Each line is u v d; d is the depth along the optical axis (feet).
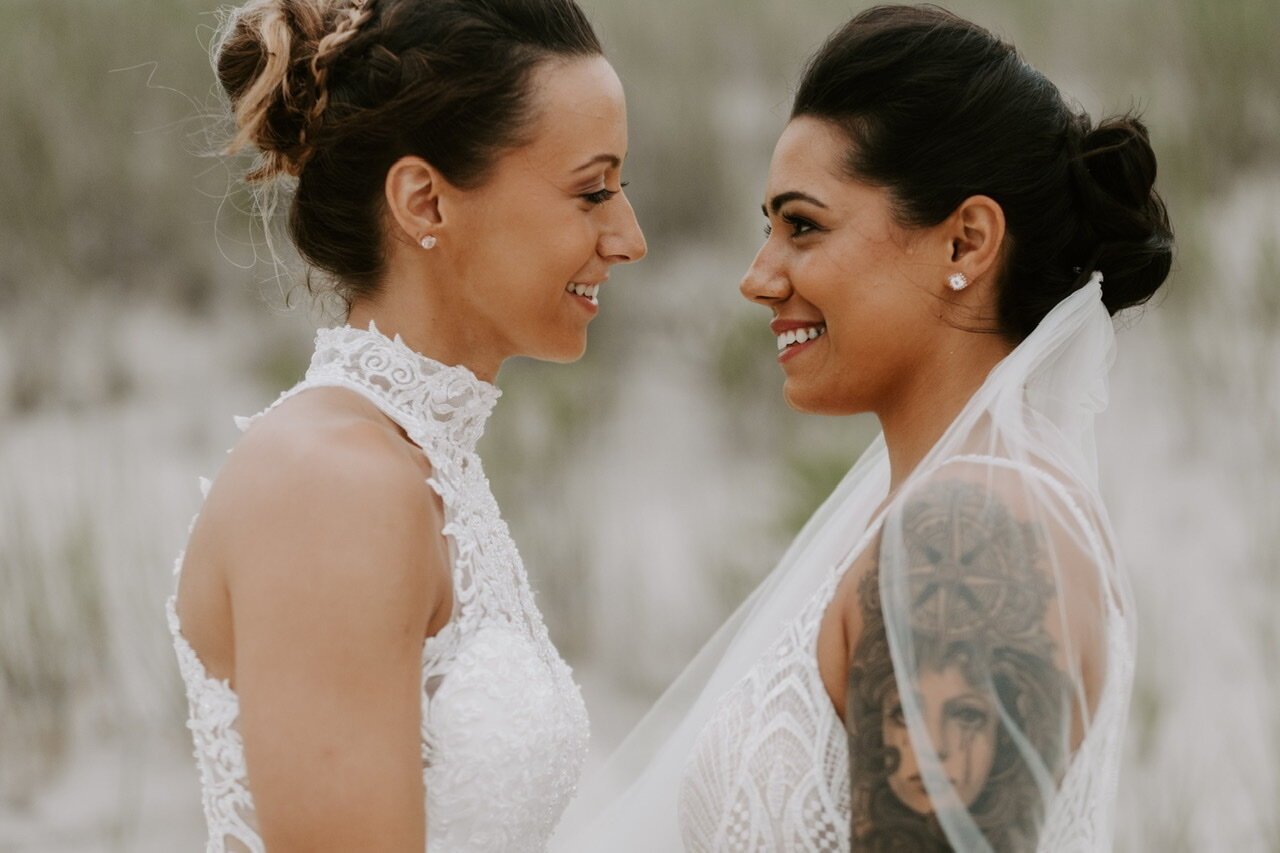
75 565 16.44
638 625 16.97
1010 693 4.86
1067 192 5.96
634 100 28.02
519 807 5.82
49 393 22.97
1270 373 19.44
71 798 14.38
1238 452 18.40
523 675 5.88
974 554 5.05
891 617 5.05
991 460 5.40
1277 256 20.88
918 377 6.07
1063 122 6.02
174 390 23.13
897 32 5.89
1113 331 6.23
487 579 6.01
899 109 5.81
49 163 24.85
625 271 25.34
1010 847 4.81
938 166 5.80
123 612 16.49
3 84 25.29
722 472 20.53
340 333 6.18
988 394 5.63
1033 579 5.02
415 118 5.88
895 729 4.99
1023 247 5.93
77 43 26.45
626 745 8.33
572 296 6.34
